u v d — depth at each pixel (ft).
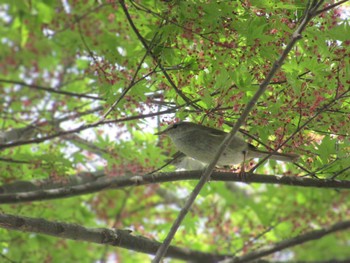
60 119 26.91
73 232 19.36
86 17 25.76
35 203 27.89
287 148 19.90
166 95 20.29
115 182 22.38
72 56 28.45
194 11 18.88
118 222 32.45
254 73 19.30
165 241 16.99
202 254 27.73
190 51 19.54
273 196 32.96
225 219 32.94
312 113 18.72
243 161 20.38
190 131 21.44
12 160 23.06
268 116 19.02
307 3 17.62
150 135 27.25
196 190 17.19
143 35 22.56
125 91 19.40
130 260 35.27
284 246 26.50
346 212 32.68
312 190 32.68
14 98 29.25
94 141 26.23
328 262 30.14
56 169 24.38
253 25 18.98
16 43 34.24
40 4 29.01
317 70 18.42
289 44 16.30
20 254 29.63
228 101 18.70
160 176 21.45
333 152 19.52
